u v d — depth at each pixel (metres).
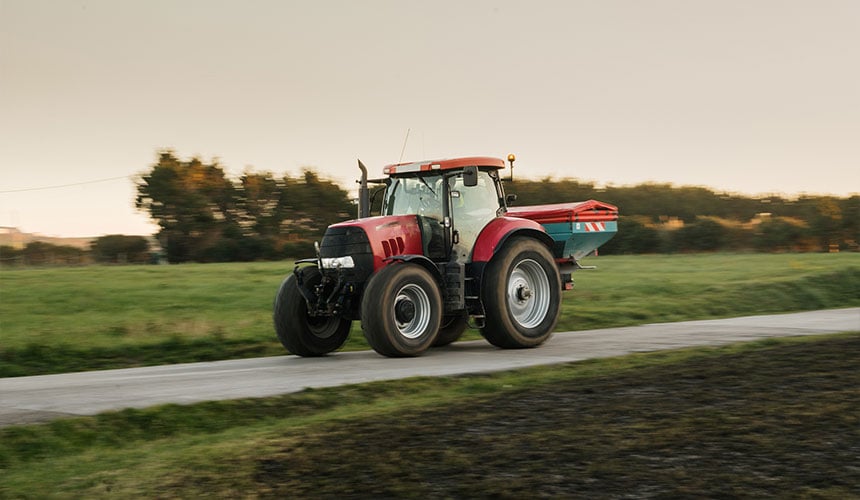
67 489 5.32
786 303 22.14
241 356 13.38
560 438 6.29
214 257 46.78
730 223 46.41
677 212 50.06
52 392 8.70
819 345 11.34
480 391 8.61
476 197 12.58
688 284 24.28
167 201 46.97
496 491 5.06
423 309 11.66
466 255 12.36
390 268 11.43
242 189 49.12
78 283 24.75
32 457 6.23
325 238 12.06
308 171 50.75
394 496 5.04
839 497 4.81
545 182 50.16
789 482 5.10
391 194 12.82
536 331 12.49
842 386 8.15
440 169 12.28
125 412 7.21
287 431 6.70
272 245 47.28
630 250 45.56
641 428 6.54
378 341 11.27
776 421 6.67
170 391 8.57
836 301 23.08
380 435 6.52
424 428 6.73
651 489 5.03
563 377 9.23
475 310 12.36
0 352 12.73
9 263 43.00
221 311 18.17
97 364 12.56
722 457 5.67
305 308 12.23
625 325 17.42
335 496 5.06
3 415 7.30
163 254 47.47
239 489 5.21
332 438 6.45
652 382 8.64
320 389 8.45
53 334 14.48
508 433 6.50
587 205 13.66
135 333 14.70
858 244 44.56
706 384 8.43
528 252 12.55
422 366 10.41
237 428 7.15
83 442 6.62
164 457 6.01
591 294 21.80
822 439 6.09
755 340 12.56
